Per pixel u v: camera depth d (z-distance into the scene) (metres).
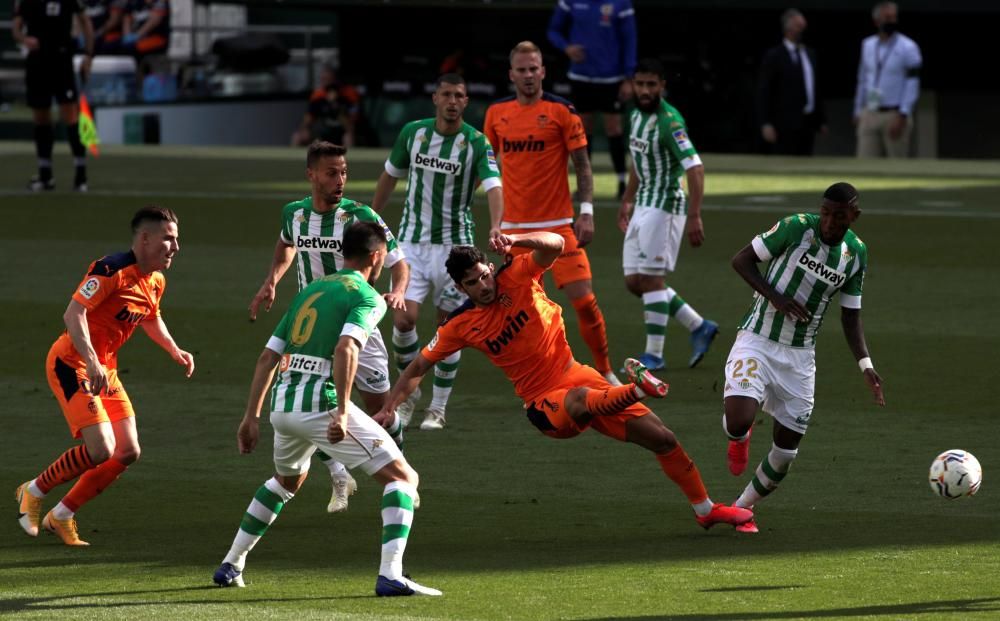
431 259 29.59
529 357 21.83
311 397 18.97
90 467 21.38
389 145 93.12
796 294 21.94
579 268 31.34
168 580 19.42
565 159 31.62
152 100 92.69
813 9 82.38
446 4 89.75
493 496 24.06
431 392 32.16
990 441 26.83
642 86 32.72
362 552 20.95
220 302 41.12
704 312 39.53
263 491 19.22
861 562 19.88
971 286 42.56
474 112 90.38
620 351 35.34
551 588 18.69
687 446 27.00
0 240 51.09
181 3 107.69
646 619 17.14
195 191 64.19
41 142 63.00
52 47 61.44
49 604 18.12
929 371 32.47
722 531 21.89
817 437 27.34
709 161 75.75
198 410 30.16
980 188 64.69
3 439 27.88
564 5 57.84
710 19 88.69
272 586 19.05
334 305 19.12
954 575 19.09
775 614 17.30
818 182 66.56
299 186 66.06
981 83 89.81
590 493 24.23
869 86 75.75
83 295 21.17
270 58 98.62
